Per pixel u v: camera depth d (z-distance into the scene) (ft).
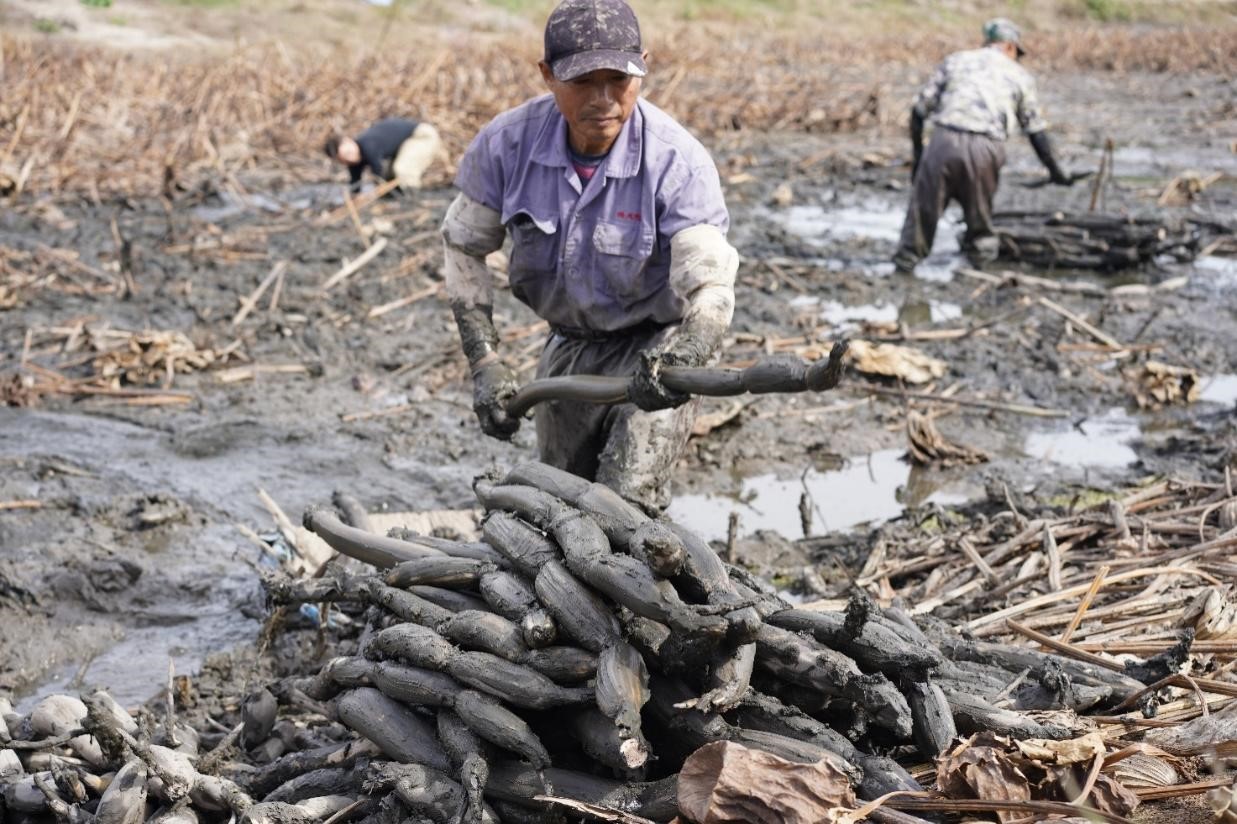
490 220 11.69
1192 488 16.33
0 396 22.18
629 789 8.59
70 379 23.24
